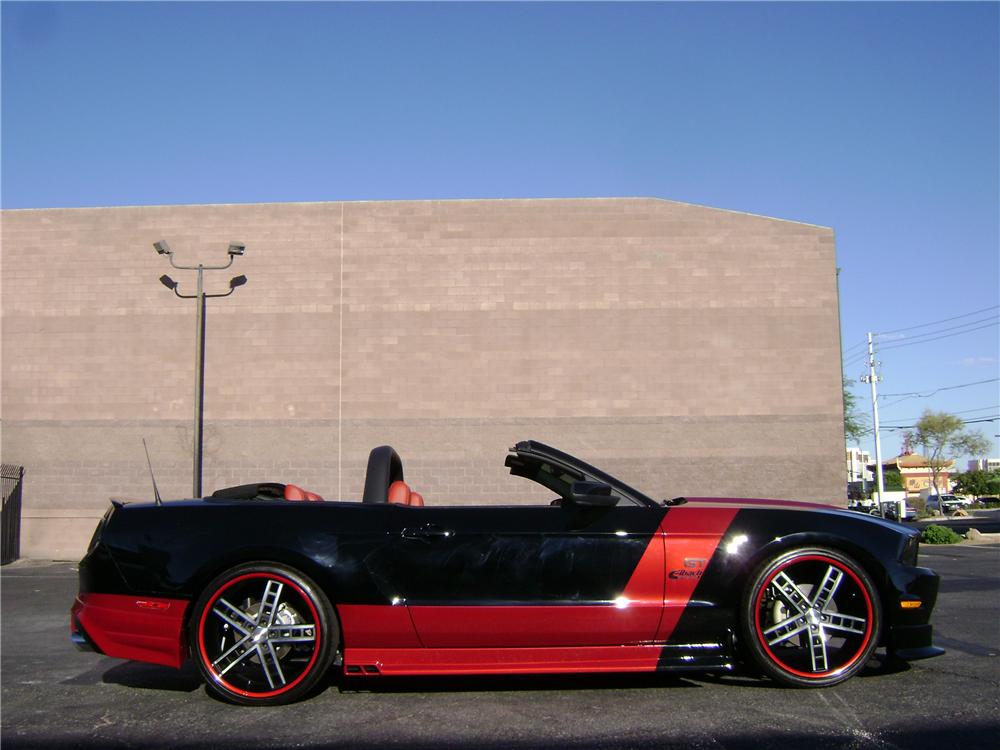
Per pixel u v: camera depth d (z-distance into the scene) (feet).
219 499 15.38
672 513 14.16
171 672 16.31
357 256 61.52
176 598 13.51
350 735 11.87
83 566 14.21
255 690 13.50
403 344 60.80
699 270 60.95
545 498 59.62
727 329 60.59
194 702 13.78
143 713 13.17
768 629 13.92
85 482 59.98
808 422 59.82
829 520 14.25
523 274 61.16
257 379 60.64
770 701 13.26
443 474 59.82
